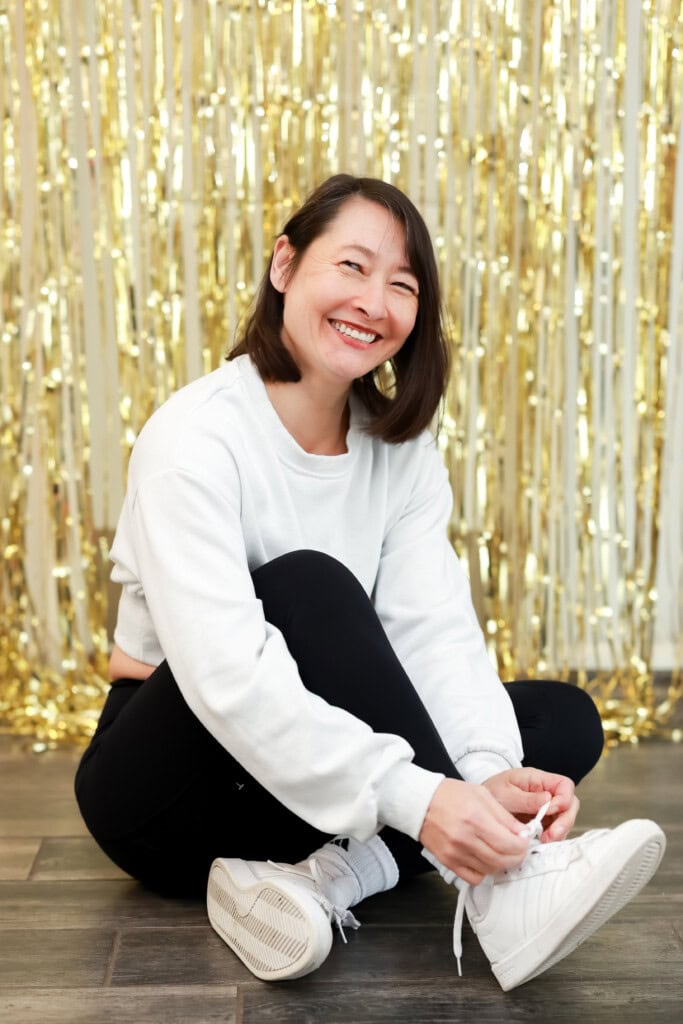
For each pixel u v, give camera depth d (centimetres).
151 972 138
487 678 149
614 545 264
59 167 240
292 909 130
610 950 145
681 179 259
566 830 132
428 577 155
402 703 132
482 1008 131
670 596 278
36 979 137
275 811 146
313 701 125
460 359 249
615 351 252
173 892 161
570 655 269
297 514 148
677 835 186
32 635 252
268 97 238
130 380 246
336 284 141
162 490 133
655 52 242
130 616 153
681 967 140
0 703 248
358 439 154
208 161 240
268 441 144
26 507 249
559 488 257
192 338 259
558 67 241
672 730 246
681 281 253
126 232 242
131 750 143
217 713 125
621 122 244
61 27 236
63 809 197
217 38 237
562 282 247
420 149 243
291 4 236
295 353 149
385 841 150
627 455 260
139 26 236
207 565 130
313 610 133
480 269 246
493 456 252
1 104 238
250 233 243
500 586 256
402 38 238
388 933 149
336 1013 129
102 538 254
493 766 139
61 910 156
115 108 238
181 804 143
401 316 144
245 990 134
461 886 131
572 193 245
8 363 245
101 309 245
